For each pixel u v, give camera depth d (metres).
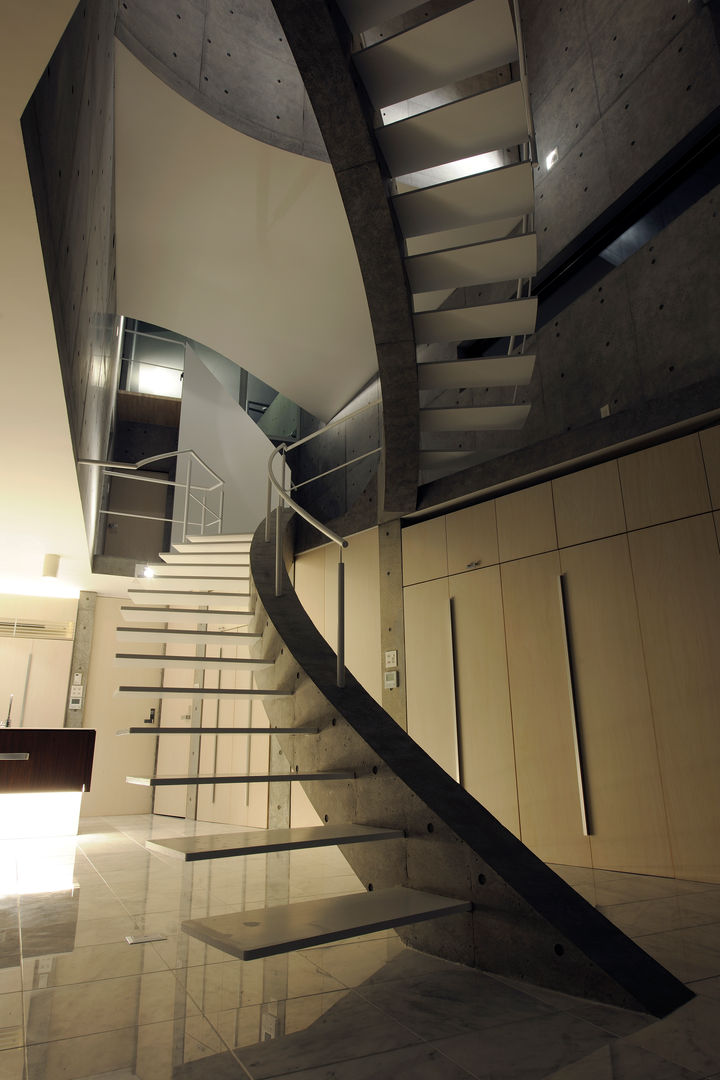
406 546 6.19
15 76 2.04
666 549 4.45
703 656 4.16
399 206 3.79
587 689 4.68
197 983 2.23
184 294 7.05
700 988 2.08
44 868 4.51
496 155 6.60
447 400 6.68
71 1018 1.92
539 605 5.09
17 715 8.28
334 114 3.21
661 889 3.67
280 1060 1.64
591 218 5.47
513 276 4.17
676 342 4.66
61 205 2.95
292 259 6.50
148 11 4.97
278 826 6.55
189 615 4.63
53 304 3.01
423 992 2.11
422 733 5.66
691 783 4.07
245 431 9.93
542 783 4.79
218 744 7.71
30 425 4.13
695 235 4.60
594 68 5.67
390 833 2.69
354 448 8.39
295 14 2.79
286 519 7.12
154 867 4.54
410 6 3.07
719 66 4.54
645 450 4.68
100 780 8.45
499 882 2.30
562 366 5.59
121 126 5.21
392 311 4.00
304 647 3.75
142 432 10.10
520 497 5.38
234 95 5.39
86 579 8.12
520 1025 1.83
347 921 2.13
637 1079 1.50
